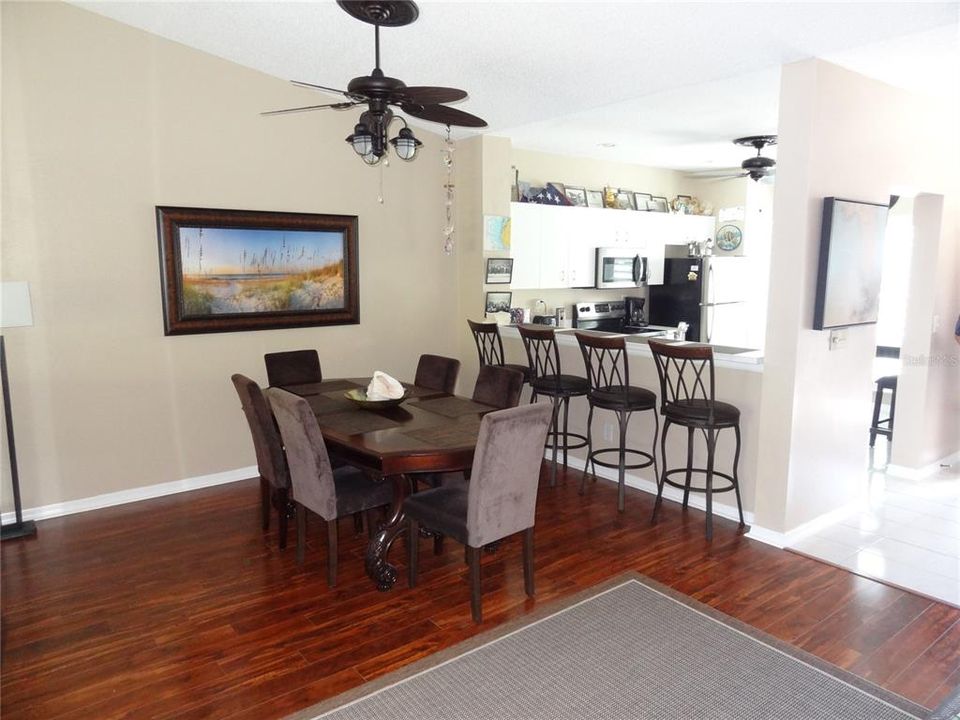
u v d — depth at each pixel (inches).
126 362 165.6
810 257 134.3
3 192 145.6
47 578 127.9
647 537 146.6
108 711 90.0
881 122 146.9
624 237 264.5
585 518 157.2
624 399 157.1
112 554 138.6
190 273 171.5
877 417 215.6
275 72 178.2
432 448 110.7
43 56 147.4
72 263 155.7
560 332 197.8
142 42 159.6
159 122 164.1
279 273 186.7
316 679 97.0
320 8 136.0
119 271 162.2
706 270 273.7
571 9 120.2
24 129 146.7
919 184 163.9
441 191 221.3
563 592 122.1
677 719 88.1
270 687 95.2
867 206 143.5
